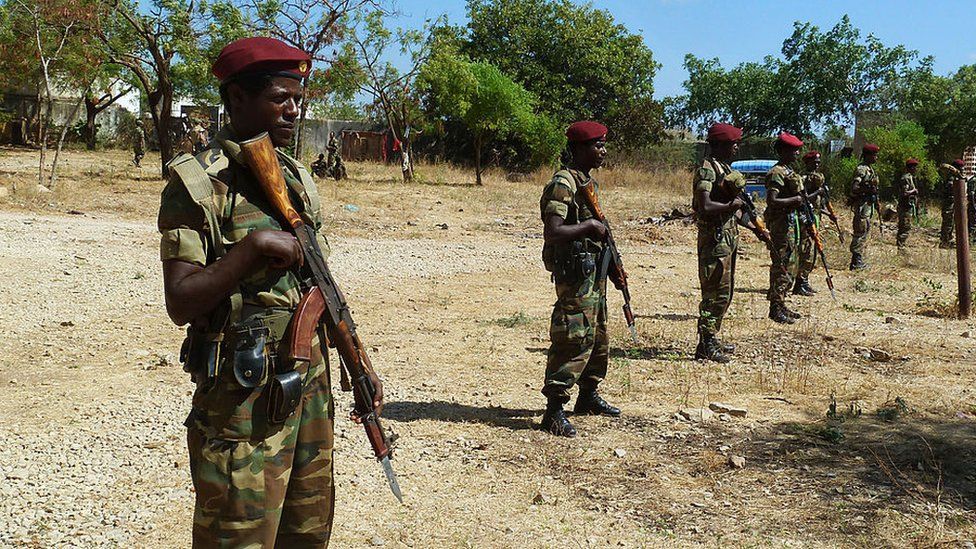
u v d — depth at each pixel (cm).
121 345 766
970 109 3003
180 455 501
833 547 396
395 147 2828
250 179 262
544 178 3091
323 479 275
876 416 597
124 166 2819
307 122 3828
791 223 927
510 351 789
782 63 4053
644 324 920
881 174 2680
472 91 2675
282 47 265
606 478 480
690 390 662
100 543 390
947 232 1720
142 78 2273
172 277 244
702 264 746
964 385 691
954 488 466
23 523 406
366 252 1441
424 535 406
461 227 1848
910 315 998
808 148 3456
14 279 1018
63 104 3959
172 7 2109
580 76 3906
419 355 767
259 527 254
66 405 588
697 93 4425
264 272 256
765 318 956
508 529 413
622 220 2002
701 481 478
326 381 276
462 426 567
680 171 3450
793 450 527
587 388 590
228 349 253
